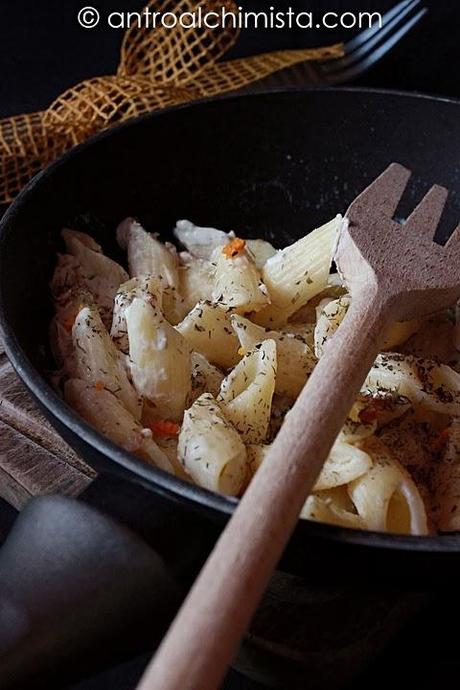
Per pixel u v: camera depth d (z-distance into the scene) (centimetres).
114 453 40
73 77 79
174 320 55
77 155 56
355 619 47
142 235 58
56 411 41
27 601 38
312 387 40
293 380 51
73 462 53
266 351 49
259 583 35
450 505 46
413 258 49
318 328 51
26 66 80
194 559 39
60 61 80
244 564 35
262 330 52
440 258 49
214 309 52
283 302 55
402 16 76
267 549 35
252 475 45
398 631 48
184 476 46
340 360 42
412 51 80
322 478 44
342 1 80
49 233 55
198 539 39
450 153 61
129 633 39
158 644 40
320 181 63
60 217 56
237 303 53
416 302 48
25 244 52
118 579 38
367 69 77
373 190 51
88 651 38
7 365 56
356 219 50
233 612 34
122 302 52
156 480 39
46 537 39
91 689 48
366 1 80
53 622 38
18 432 55
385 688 47
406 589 42
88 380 49
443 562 39
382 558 39
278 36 82
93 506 39
